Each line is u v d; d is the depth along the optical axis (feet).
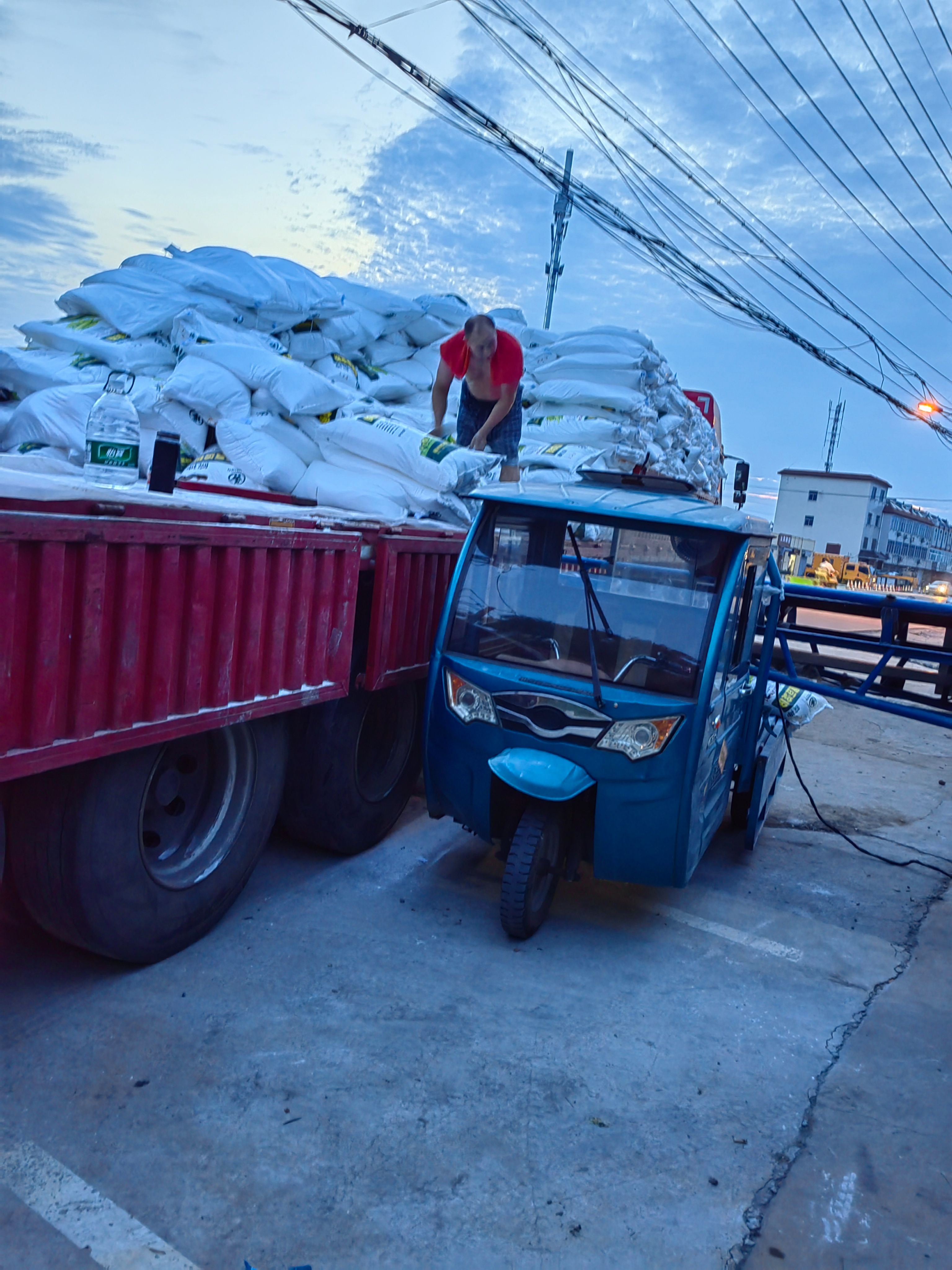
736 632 13.99
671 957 13.50
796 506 234.99
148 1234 7.48
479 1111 9.42
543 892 13.46
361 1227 7.77
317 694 12.65
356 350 24.14
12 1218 7.49
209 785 12.17
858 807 22.98
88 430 11.60
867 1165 9.29
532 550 13.80
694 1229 8.17
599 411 28.55
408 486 17.90
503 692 13.12
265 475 17.43
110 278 19.88
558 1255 7.72
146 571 9.35
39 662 8.25
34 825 9.73
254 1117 8.95
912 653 17.83
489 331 19.98
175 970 11.46
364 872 15.20
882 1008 12.66
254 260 20.80
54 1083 9.13
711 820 14.82
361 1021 10.79
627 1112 9.70
